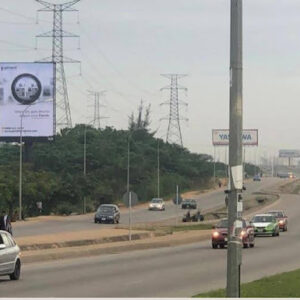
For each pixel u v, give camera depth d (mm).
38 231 49156
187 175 140375
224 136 118875
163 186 122250
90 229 52344
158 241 38281
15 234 44656
